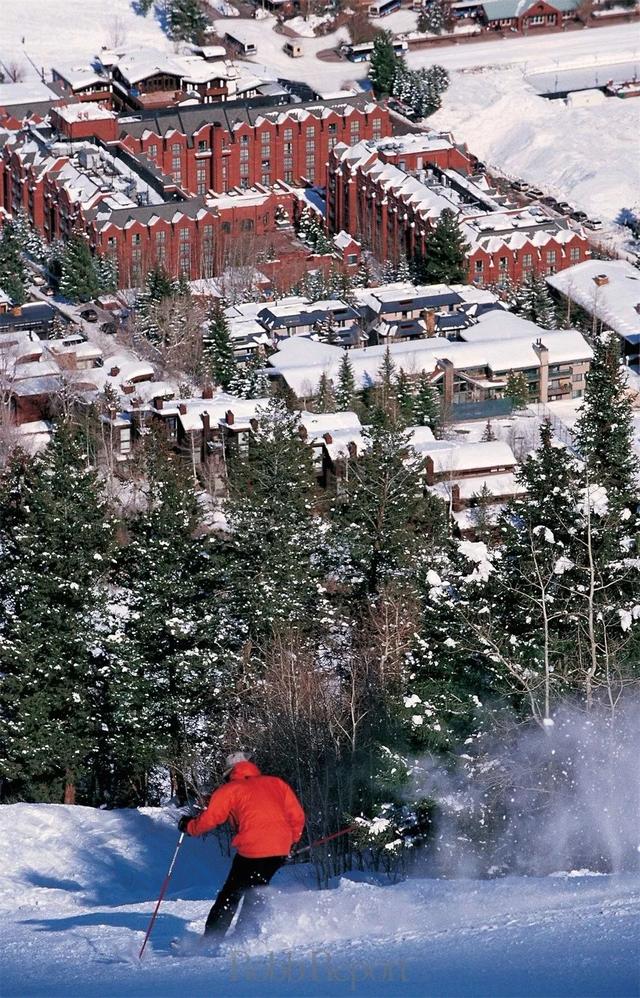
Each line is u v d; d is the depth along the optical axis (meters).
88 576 107.06
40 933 37.38
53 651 104.31
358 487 117.31
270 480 112.06
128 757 102.88
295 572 108.25
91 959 33.41
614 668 72.00
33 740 103.38
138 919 42.56
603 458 140.12
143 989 28.98
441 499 140.50
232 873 35.22
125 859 79.38
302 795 73.75
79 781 108.00
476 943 30.03
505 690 70.94
